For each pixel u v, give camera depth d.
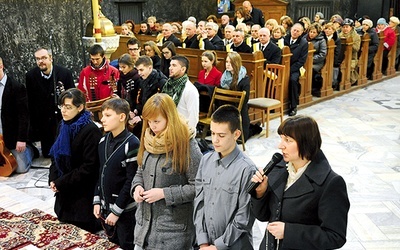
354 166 5.18
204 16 14.52
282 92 6.47
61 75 5.19
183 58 4.23
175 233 2.62
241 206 2.30
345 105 7.88
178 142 2.56
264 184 2.06
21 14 6.45
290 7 13.69
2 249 3.37
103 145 3.17
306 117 1.95
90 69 5.04
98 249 3.37
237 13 10.45
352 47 8.68
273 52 6.90
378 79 9.80
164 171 2.60
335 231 1.88
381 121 6.91
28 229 3.70
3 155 4.89
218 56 6.73
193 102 4.21
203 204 2.45
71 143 3.46
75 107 3.42
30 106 5.30
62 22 7.00
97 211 3.24
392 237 3.68
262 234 3.74
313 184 1.93
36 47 6.68
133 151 3.02
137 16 13.30
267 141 6.04
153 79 4.52
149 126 2.64
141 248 2.70
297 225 1.94
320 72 8.07
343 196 1.91
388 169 5.09
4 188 4.61
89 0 7.28
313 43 7.96
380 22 10.05
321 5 13.87
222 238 2.30
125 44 8.49
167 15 13.97
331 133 6.36
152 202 2.57
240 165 2.32
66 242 3.48
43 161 5.42
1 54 6.30
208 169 2.43
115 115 3.00
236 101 5.53
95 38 5.88
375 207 4.19
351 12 14.19
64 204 3.72
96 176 3.51
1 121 4.89
